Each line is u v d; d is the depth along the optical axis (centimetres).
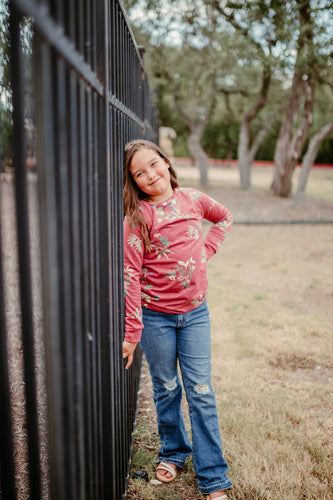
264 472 246
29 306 146
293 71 1052
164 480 242
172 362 231
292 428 290
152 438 282
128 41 255
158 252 214
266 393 332
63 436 114
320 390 340
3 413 134
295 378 364
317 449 264
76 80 120
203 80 1706
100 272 165
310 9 866
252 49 1084
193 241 217
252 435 278
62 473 114
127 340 215
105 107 155
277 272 713
